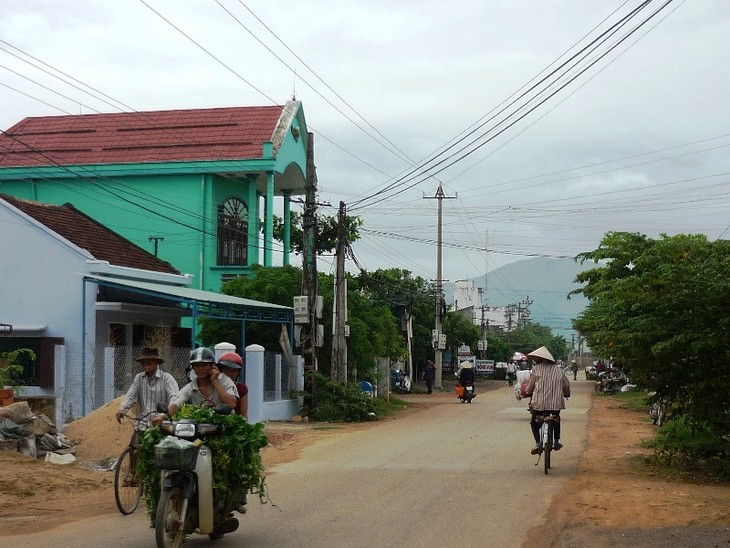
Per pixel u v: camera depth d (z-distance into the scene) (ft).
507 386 205.77
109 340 79.36
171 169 120.06
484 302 419.33
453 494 37.22
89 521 32.19
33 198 124.26
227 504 27.73
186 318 104.88
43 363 74.95
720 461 45.37
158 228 121.39
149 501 27.40
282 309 89.04
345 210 95.71
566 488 39.11
